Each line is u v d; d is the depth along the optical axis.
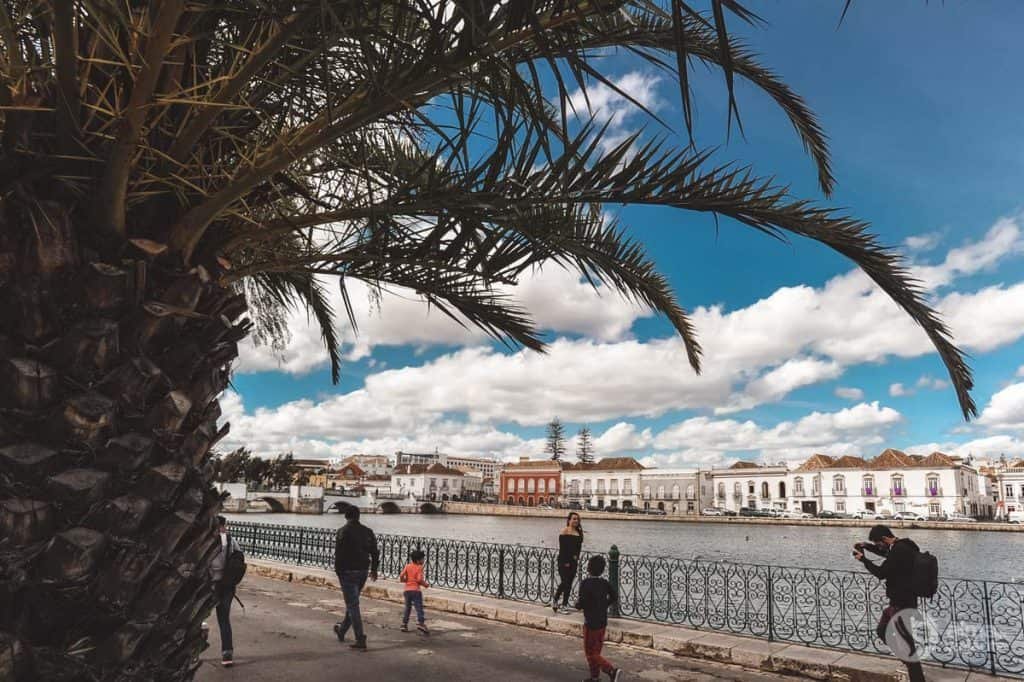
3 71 2.43
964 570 28.22
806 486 107.44
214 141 3.04
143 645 2.76
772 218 3.43
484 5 2.10
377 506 107.06
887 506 99.12
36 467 2.38
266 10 2.31
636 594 10.02
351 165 3.37
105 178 2.51
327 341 6.84
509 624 9.60
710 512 107.56
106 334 2.51
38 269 2.43
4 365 2.38
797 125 4.68
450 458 191.25
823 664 6.95
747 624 8.81
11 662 2.36
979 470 123.31
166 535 2.70
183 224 2.80
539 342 4.80
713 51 4.09
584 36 2.88
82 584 2.45
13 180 2.44
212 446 3.01
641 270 4.66
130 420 2.61
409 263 3.76
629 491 118.19
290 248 4.00
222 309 3.04
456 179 3.07
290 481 121.50
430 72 2.51
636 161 3.02
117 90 2.65
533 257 3.50
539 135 2.21
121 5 2.49
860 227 3.65
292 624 9.05
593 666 6.56
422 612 8.84
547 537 52.69
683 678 7.02
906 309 3.85
